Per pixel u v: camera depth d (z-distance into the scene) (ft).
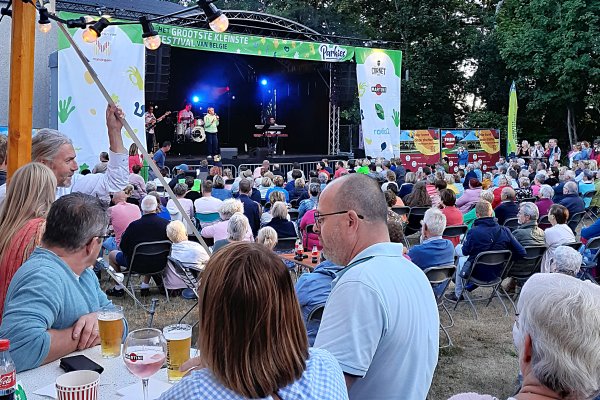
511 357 17.47
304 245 22.25
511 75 83.56
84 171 34.73
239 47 47.03
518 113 86.99
